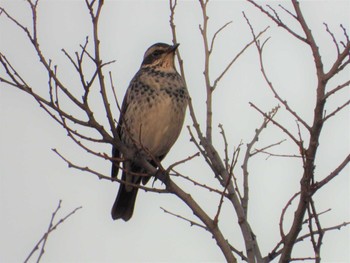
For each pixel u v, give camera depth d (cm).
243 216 1044
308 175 915
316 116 927
